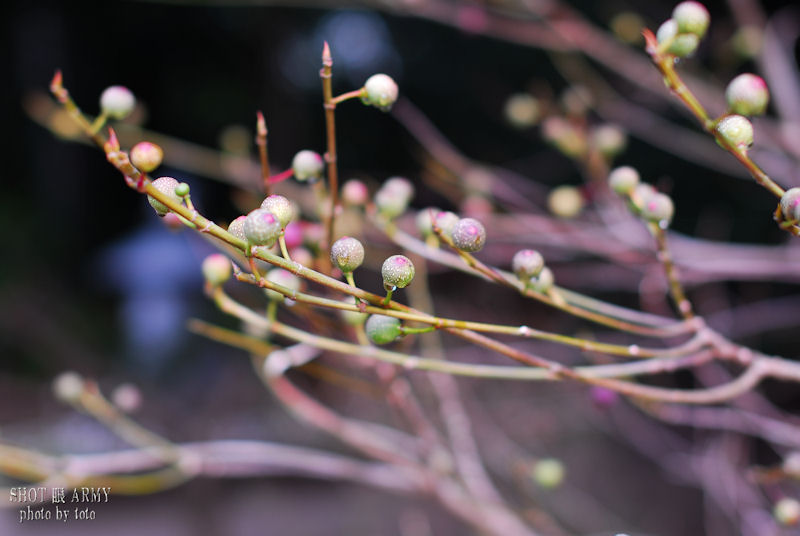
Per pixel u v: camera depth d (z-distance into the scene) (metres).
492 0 1.09
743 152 0.52
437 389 0.82
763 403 0.87
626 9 1.50
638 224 0.81
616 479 1.46
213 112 3.34
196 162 1.61
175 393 2.30
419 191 1.41
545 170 1.89
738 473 0.87
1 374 2.66
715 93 1.07
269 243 0.50
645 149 1.90
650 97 1.26
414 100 2.56
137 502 1.65
